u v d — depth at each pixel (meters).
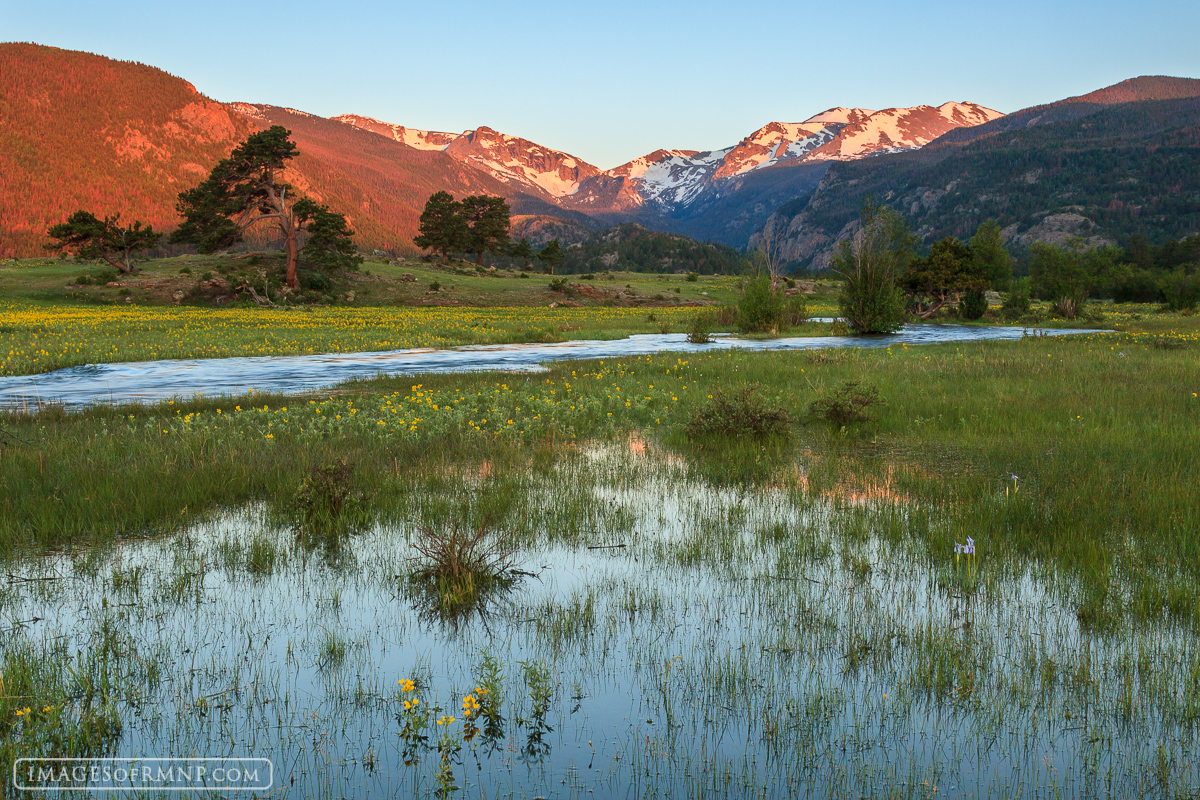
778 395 14.98
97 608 5.48
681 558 6.52
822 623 5.22
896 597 5.65
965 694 4.26
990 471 9.29
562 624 5.20
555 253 149.38
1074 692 4.29
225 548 6.68
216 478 8.61
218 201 76.06
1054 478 8.61
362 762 3.72
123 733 3.96
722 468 9.70
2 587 5.80
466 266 118.31
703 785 3.53
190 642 4.97
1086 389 15.18
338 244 78.94
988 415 12.60
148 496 7.77
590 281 105.94
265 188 78.38
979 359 21.00
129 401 16.69
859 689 4.38
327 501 7.63
